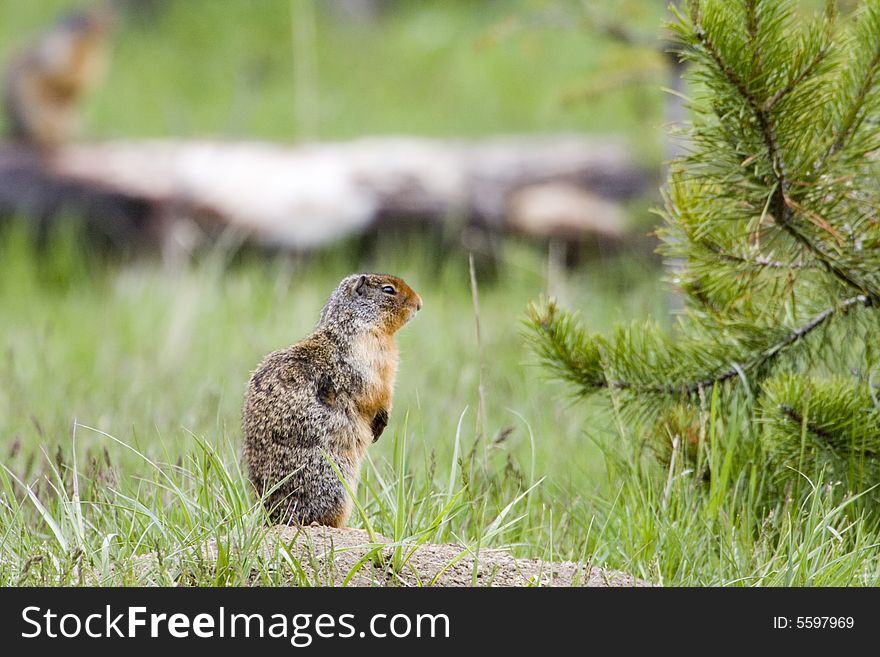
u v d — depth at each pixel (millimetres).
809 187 8492
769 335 9391
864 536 8430
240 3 35188
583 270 20312
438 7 36406
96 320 17469
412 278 19047
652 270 18750
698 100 8758
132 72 32750
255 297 17750
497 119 30281
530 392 12703
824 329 9250
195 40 34281
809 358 9359
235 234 20094
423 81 32875
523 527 8938
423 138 29578
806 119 8391
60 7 34969
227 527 7723
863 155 8453
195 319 16734
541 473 10391
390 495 8672
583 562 8117
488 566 7699
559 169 20812
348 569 7430
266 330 16219
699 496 9125
